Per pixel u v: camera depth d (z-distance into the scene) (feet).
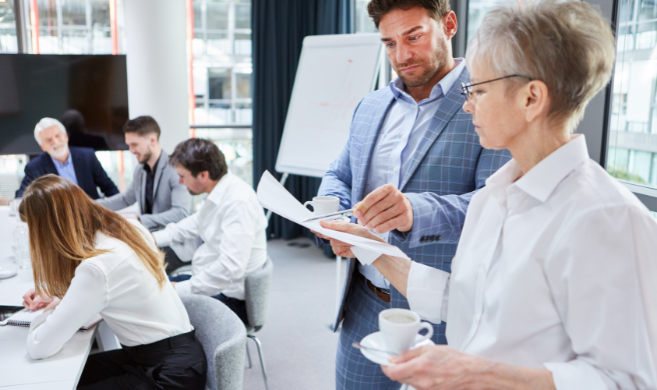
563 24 2.19
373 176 4.83
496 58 2.32
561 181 2.32
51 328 4.46
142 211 11.07
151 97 13.88
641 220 2.06
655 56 6.30
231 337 5.12
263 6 15.43
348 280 4.81
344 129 11.59
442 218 3.64
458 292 2.84
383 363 2.23
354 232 3.44
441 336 4.30
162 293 5.32
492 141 2.49
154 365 5.13
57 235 4.74
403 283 3.28
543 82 2.24
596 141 6.79
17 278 6.46
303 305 11.32
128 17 13.61
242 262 7.28
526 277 2.31
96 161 12.68
